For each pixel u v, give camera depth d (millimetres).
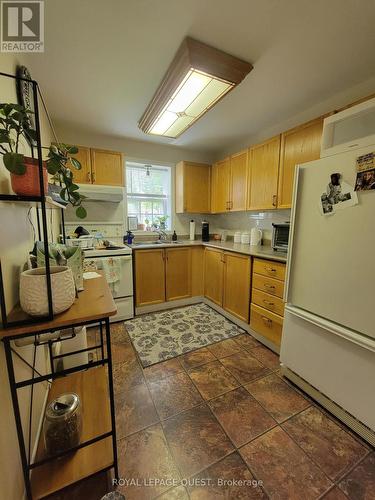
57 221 2529
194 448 1143
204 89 1679
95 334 2277
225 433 1226
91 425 1084
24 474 761
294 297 1507
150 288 2830
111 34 1303
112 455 968
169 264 2941
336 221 1223
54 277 769
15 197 694
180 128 2381
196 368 1767
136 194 3379
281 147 2225
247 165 2684
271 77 1710
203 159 3666
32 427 1060
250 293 2275
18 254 973
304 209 1394
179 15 1180
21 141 1148
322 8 1140
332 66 1590
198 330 2387
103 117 2387
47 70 1631
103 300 947
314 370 1417
